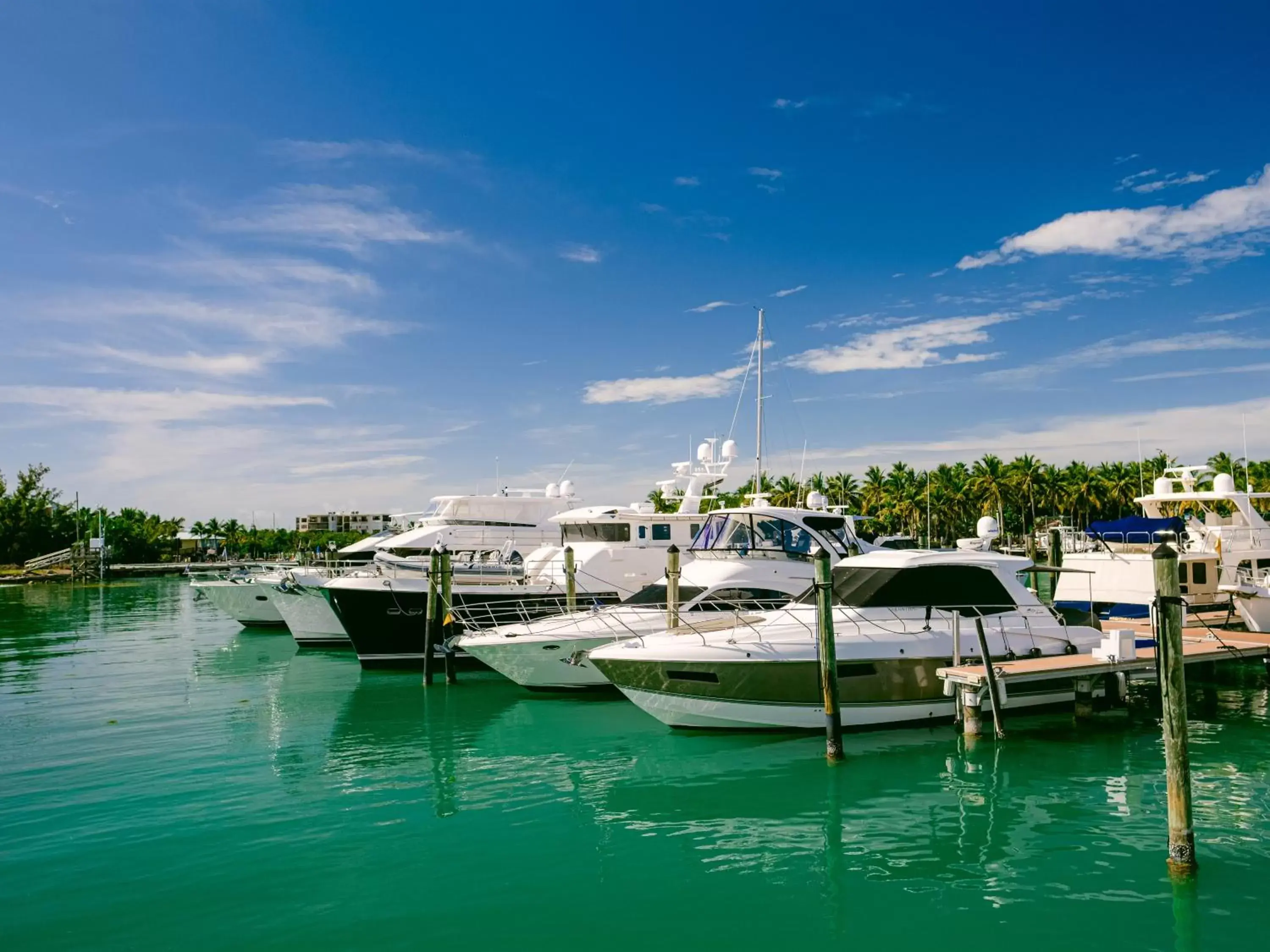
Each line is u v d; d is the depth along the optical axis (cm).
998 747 1323
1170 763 866
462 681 2016
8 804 1128
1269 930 760
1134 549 2255
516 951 745
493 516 2792
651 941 762
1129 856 920
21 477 8506
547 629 1739
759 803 1115
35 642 2928
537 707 1711
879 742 1356
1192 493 2344
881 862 923
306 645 2719
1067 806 1076
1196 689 1722
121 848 977
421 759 1354
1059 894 836
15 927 791
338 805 1127
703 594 1750
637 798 1146
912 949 743
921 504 8206
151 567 7962
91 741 1472
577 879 893
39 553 8238
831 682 1257
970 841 974
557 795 1165
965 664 1422
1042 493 7781
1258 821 1009
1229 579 2189
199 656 2545
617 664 1412
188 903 838
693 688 1384
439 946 754
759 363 2166
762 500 2120
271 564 3609
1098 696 1510
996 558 1530
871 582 1466
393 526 3397
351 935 773
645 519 2367
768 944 755
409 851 969
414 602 2139
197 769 1298
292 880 891
